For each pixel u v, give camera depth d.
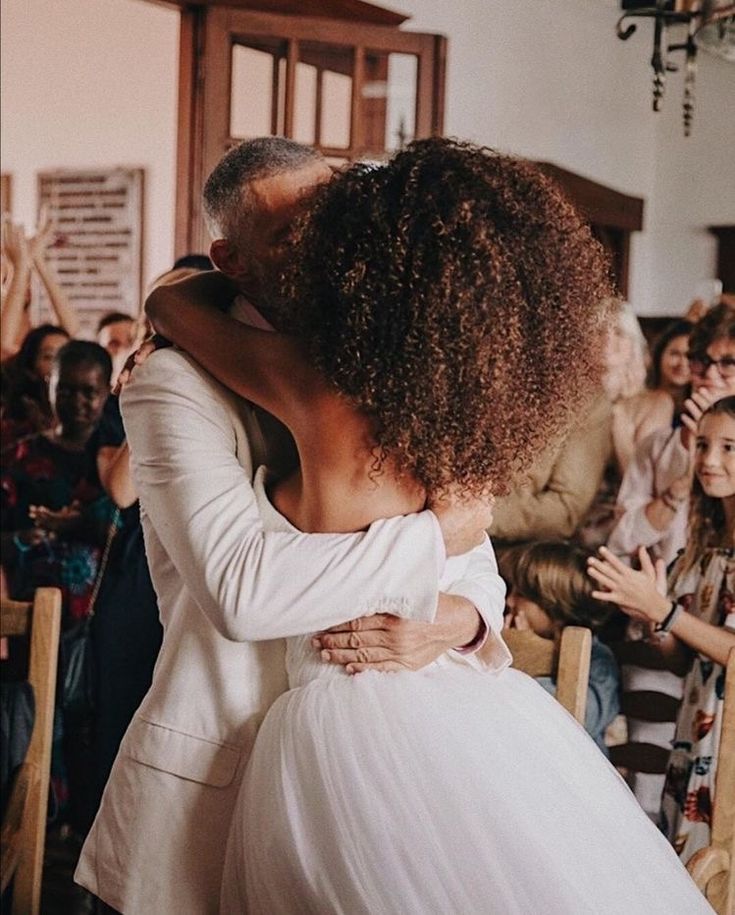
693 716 2.74
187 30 4.36
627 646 2.83
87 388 4.07
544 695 1.59
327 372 1.35
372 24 4.54
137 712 1.59
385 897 1.35
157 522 1.47
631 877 1.42
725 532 2.83
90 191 6.73
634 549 3.56
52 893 3.57
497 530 3.72
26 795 2.02
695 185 6.80
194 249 4.45
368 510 1.41
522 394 1.35
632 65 6.70
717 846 1.94
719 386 3.39
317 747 1.41
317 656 1.48
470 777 1.39
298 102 4.37
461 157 1.34
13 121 6.93
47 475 4.09
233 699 1.52
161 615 1.63
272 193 1.49
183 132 4.41
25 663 2.43
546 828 1.39
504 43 5.77
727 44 2.86
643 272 6.92
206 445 1.47
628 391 4.05
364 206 1.33
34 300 6.68
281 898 1.40
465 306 1.29
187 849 1.52
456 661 1.54
